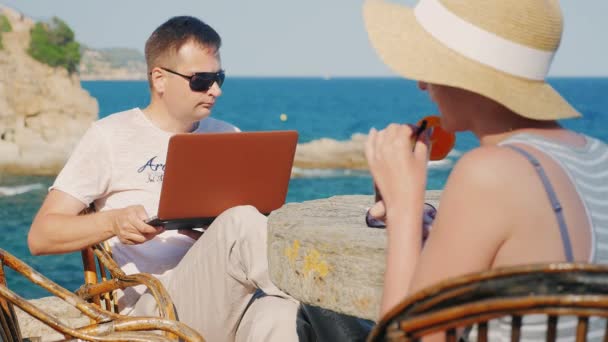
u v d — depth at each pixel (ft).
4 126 181.27
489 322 6.92
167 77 15.11
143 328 11.36
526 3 7.16
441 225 6.70
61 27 230.07
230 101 384.88
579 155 7.04
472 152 6.80
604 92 452.35
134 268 14.73
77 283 79.20
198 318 13.20
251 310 12.69
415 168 7.43
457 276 6.04
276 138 13.87
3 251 11.97
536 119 7.04
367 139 7.66
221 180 13.66
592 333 6.93
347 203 12.89
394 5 8.11
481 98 7.35
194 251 13.43
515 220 6.53
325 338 12.32
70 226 13.99
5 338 11.28
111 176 14.78
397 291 7.15
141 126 15.10
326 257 9.53
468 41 7.25
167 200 13.41
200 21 15.60
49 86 190.90
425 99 401.49
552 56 7.37
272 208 14.38
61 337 18.21
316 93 448.24
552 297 5.27
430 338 6.57
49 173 181.06
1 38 206.80
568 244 6.59
